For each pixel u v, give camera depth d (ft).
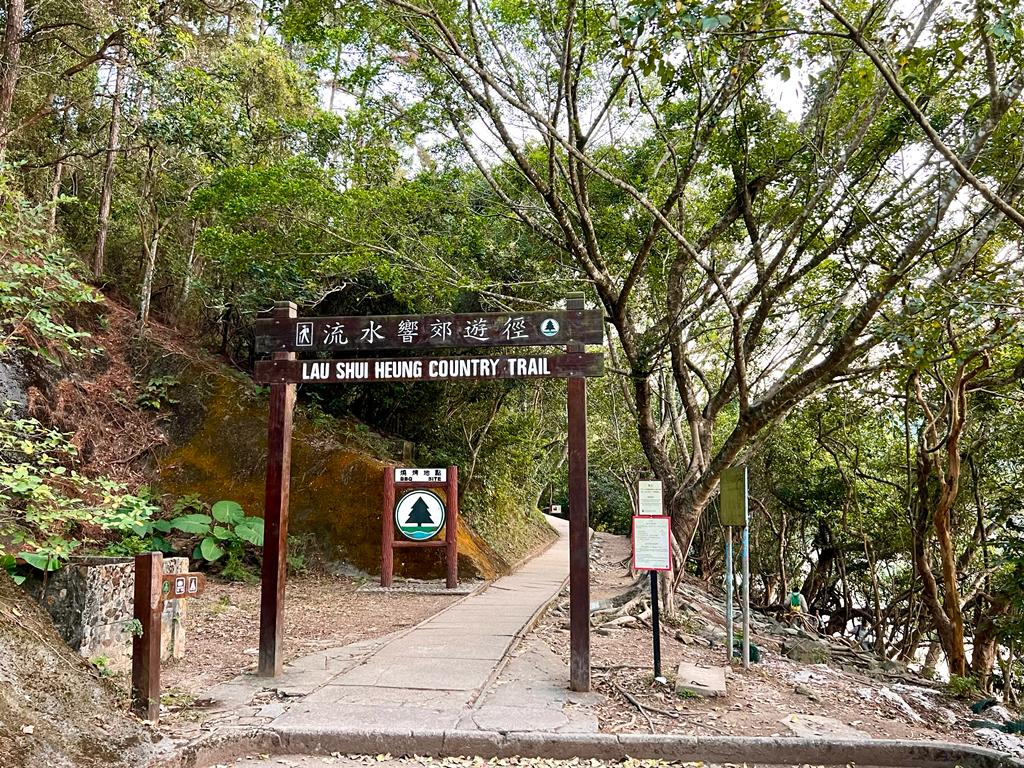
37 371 39.22
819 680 25.31
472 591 39.83
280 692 19.49
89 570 19.76
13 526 22.40
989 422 44.57
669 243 39.70
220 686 20.17
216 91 51.65
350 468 45.03
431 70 34.06
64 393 40.55
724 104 30.55
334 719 17.25
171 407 46.55
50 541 19.93
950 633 36.96
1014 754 17.85
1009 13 18.56
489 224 43.91
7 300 24.32
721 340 52.39
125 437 43.19
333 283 51.06
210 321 58.44
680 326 33.42
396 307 53.93
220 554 37.96
